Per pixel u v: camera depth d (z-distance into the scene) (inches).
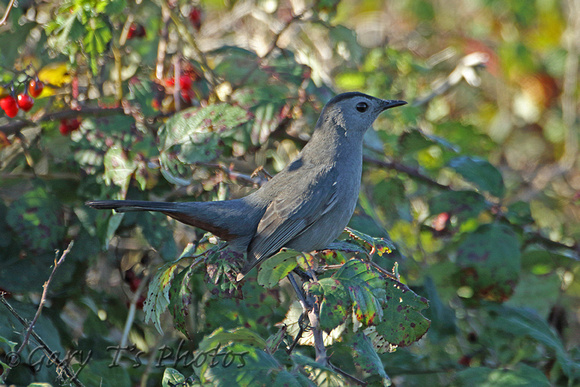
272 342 253.8
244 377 221.0
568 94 624.4
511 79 690.2
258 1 510.9
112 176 341.1
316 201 329.7
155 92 384.8
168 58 419.8
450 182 546.9
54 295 351.6
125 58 425.4
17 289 329.4
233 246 335.0
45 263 337.7
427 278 389.1
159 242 355.9
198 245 322.0
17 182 358.6
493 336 378.3
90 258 357.7
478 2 717.3
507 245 375.9
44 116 365.1
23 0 382.0
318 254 338.0
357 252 314.3
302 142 410.0
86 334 365.1
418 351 405.4
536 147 676.1
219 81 404.8
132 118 364.8
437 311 374.3
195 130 344.2
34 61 384.5
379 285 235.6
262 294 330.3
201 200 379.9
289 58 431.8
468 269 374.6
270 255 324.5
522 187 557.3
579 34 647.1
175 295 286.0
